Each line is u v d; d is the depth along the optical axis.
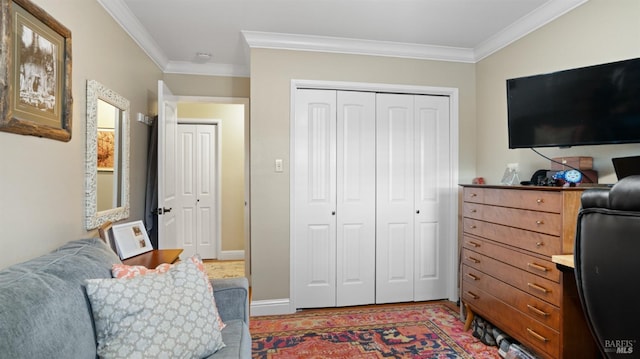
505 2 2.16
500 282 1.98
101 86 1.88
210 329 1.26
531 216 1.74
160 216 2.60
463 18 2.39
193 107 4.61
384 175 2.94
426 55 2.93
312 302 2.84
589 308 0.71
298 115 2.81
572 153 2.07
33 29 1.30
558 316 1.57
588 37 1.96
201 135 4.65
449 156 3.04
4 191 1.19
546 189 1.64
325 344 2.20
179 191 4.59
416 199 2.99
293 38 2.70
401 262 2.98
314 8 2.26
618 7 1.79
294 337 2.30
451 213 3.02
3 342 0.74
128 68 2.37
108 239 1.82
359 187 2.90
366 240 2.92
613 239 0.63
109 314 1.11
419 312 2.75
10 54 1.16
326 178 2.85
